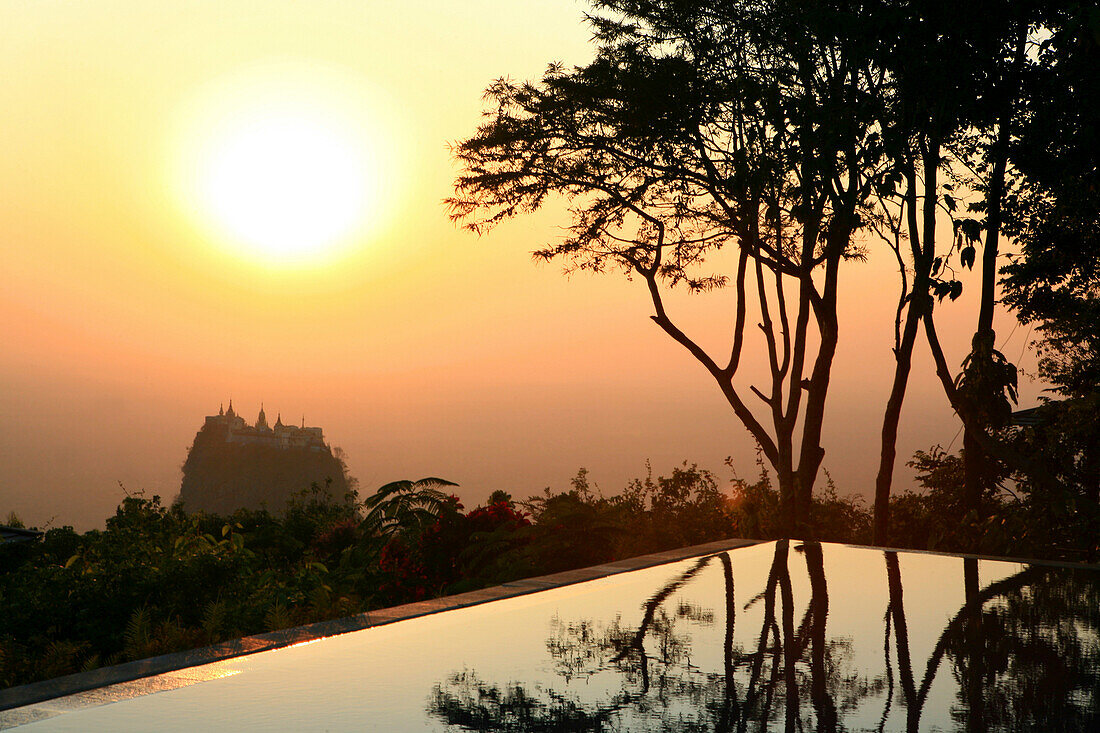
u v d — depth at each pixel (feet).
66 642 19.63
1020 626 12.76
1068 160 29.35
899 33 27.53
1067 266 43.19
